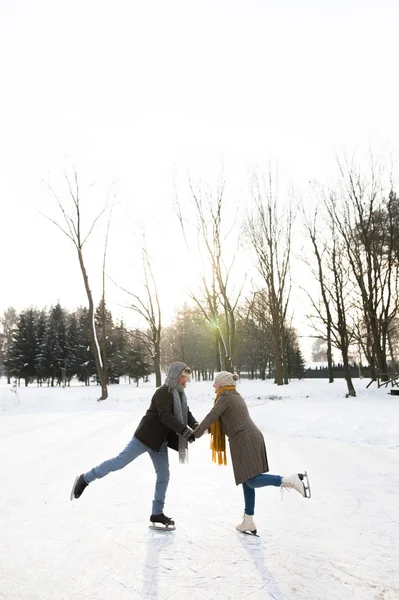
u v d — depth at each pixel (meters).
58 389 37.41
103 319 25.66
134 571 3.39
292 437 10.46
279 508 4.99
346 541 3.98
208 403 20.56
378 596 3.01
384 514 4.75
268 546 3.87
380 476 6.49
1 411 18.89
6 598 2.99
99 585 3.17
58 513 4.82
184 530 4.29
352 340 26.28
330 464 7.33
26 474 6.68
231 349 27.84
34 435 10.79
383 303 24.61
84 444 9.36
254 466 4.14
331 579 3.25
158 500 4.35
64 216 24.59
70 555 3.69
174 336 60.62
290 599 2.96
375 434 9.82
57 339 58.28
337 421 11.45
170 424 4.25
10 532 4.25
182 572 3.37
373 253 24.19
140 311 28.98
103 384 23.80
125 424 13.09
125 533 4.21
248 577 3.28
